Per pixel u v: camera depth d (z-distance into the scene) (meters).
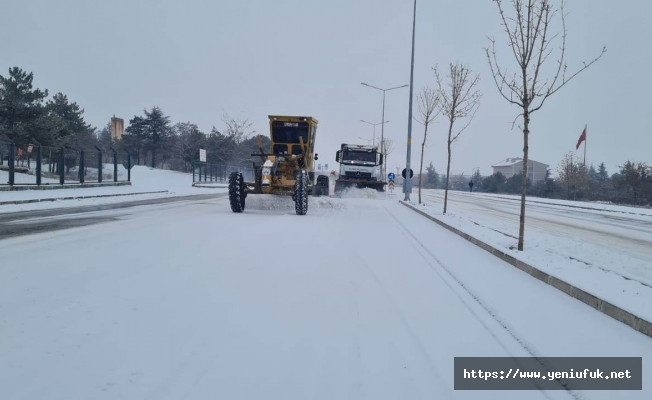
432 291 7.41
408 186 28.16
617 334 5.67
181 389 4.05
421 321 6.00
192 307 6.14
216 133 63.56
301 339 5.27
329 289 7.30
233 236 11.73
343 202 24.92
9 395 3.85
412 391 4.19
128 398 3.87
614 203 39.72
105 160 47.88
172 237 11.31
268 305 6.40
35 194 22.59
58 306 5.90
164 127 69.62
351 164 33.72
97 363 4.45
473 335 5.57
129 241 10.56
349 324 5.80
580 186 45.03
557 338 5.52
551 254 10.09
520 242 10.48
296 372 4.47
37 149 25.34
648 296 6.70
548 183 50.16
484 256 10.49
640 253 12.23
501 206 30.77
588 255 10.55
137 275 7.55
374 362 4.75
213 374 4.35
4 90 34.56
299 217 16.73
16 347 4.71
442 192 56.16
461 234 13.54
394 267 9.03
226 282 7.41
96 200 22.25
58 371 4.27
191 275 7.73
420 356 4.94
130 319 5.60
